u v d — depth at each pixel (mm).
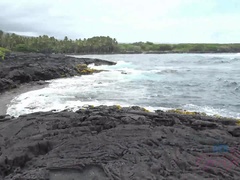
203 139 10250
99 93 24031
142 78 35000
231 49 168000
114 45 164750
